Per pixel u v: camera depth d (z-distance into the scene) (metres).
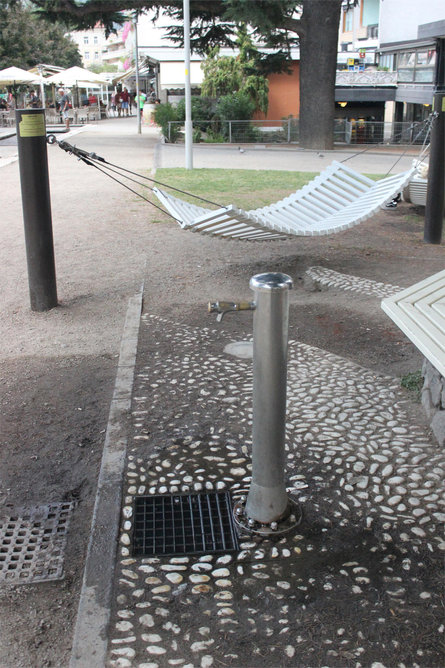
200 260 8.20
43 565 2.98
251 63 30.78
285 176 15.93
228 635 2.47
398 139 27.27
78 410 4.41
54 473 3.70
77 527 3.24
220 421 4.09
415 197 11.12
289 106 34.19
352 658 2.36
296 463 3.59
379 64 34.56
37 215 6.11
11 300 6.77
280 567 2.82
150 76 52.28
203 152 23.33
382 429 3.93
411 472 3.48
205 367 4.91
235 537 3.01
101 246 8.98
